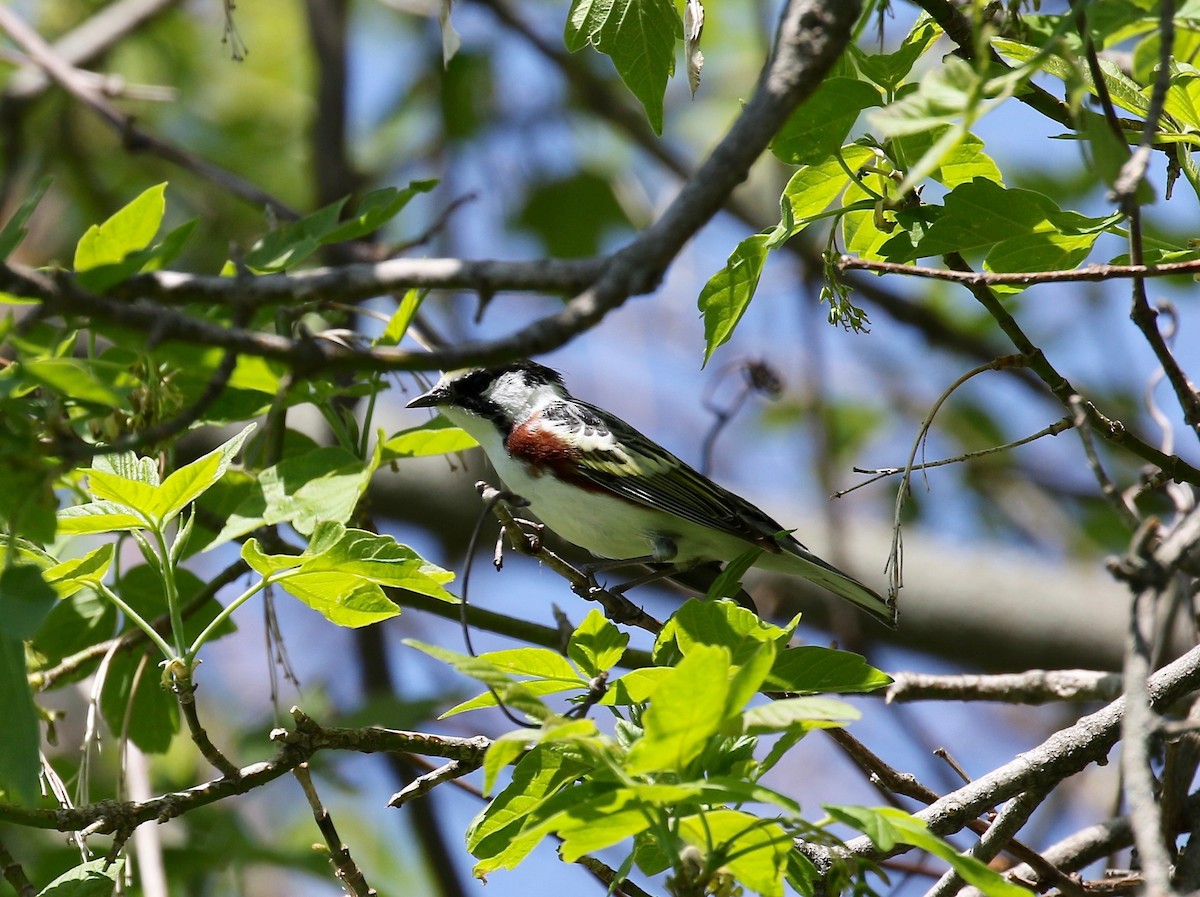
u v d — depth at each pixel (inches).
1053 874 311.9
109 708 377.4
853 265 295.1
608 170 707.4
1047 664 573.6
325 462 322.7
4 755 242.5
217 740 620.1
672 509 447.5
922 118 220.7
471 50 714.2
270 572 289.1
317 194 598.5
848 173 312.3
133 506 286.8
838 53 229.5
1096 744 310.5
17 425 244.7
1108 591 588.1
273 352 215.8
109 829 290.2
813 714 215.3
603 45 308.2
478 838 272.5
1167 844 295.0
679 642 268.1
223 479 357.4
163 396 320.8
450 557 619.8
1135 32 250.4
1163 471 320.2
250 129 716.7
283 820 547.8
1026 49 300.7
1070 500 709.3
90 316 215.8
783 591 583.8
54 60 473.4
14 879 297.9
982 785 314.0
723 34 770.2
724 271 311.1
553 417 465.7
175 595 291.6
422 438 352.2
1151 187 235.5
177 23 723.4
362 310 373.7
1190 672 306.8
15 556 277.4
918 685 384.2
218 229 694.5
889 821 220.5
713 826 235.3
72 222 669.3
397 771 515.2
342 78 613.0
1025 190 297.4
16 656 248.7
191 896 442.6
